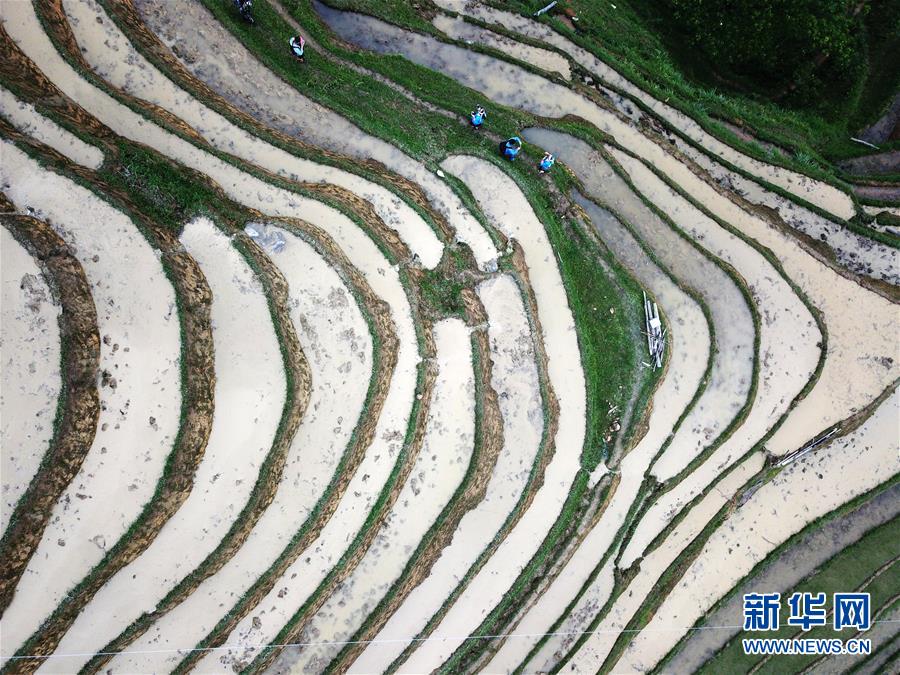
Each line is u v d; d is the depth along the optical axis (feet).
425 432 43.73
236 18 47.50
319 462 40.11
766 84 59.41
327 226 42.19
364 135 46.57
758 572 55.47
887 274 55.77
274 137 43.78
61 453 34.42
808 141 58.85
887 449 55.36
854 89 59.57
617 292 49.24
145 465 36.24
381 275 42.55
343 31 51.93
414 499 43.80
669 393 50.29
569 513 48.98
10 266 34.24
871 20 60.39
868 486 55.72
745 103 58.29
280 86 46.47
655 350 48.70
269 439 38.17
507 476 46.55
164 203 39.19
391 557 43.93
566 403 47.93
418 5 53.67
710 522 54.03
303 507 40.24
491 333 46.11
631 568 52.54
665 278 50.16
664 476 51.39
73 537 35.78
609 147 52.31
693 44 58.49
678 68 58.59
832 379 53.52
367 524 42.19
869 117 59.93
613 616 52.75
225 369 38.09
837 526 56.13
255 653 41.83
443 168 47.57
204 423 37.17
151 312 36.50
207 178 41.11
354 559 42.75
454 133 48.85
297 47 46.34
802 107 59.67
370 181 44.55
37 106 38.73
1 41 39.99
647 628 53.98
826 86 59.47
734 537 55.06
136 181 39.24
